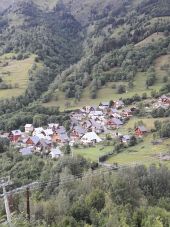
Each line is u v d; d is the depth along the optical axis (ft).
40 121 562.25
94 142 464.24
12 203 170.50
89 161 331.16
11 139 513.86
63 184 231.50
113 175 232.94
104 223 172.04
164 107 542.57
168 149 377.91
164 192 235.40
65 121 561.84
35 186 252.21
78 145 454.81
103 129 524.52
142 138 438.81
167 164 323.16
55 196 214.48
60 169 297.53
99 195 194.80
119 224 169.89
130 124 526.57
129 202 204.03
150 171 247.50
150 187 237.04
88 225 167.43
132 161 346.95
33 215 173.47
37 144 474.90
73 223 169.48
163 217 190.29
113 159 372.17
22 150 424.87
